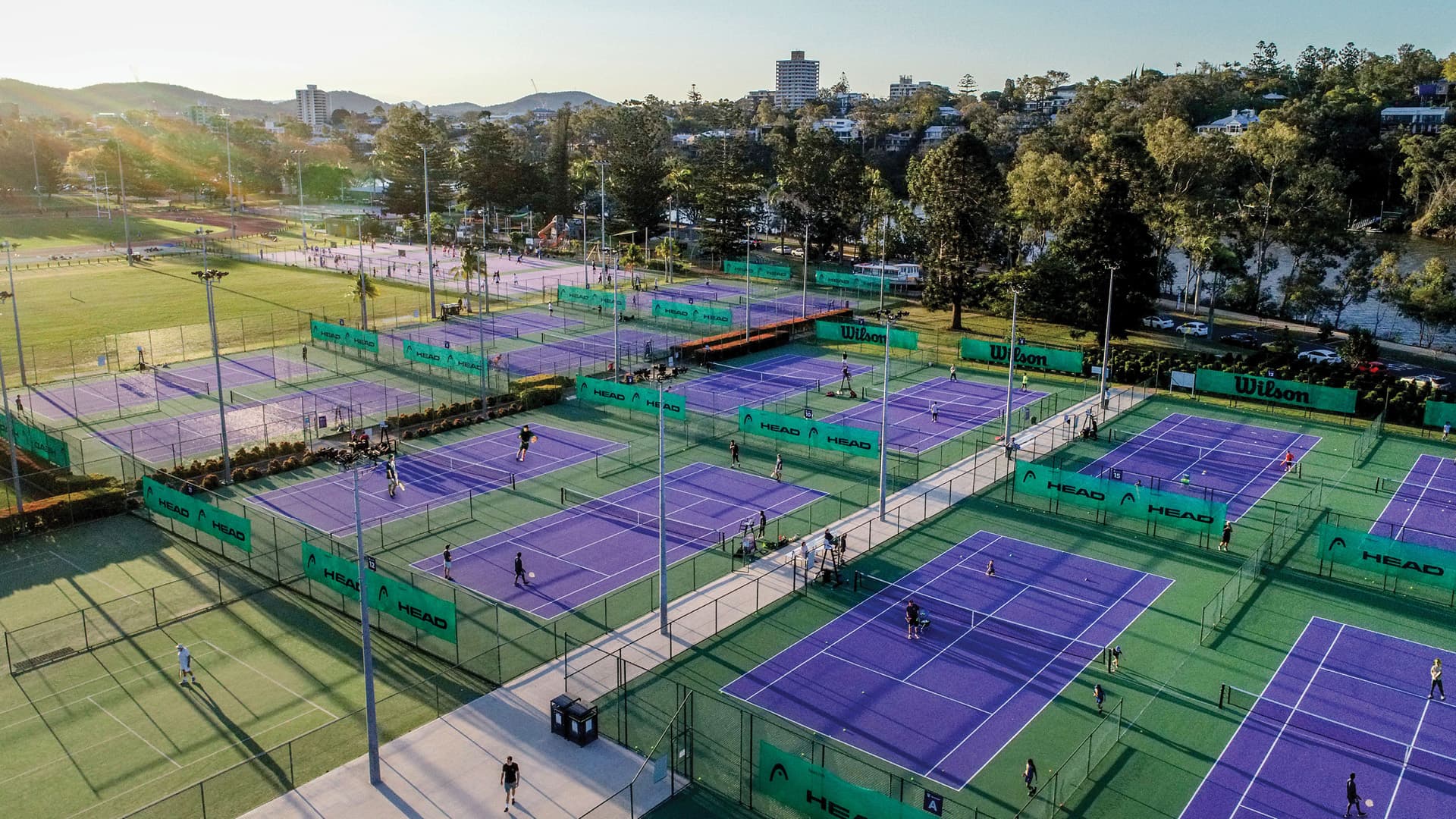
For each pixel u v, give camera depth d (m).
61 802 31.56
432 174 197.62
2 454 66.06
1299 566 51.34
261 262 152.88
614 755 34.25
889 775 31.34
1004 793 32.34
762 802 31.81
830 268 154.62
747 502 59.78
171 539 53.00
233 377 86.75
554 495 60.72
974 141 108.38
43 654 40.88
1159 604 46.94
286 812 31.08
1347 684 39.97
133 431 70.69
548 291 131.88
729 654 41.62
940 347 104.69
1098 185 99.19
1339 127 176.00
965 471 65.69
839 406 81.38
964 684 39.50
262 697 37.97
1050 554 52.72
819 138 158.62
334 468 65.06
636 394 72.31
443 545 52.75
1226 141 122.50
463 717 36.56
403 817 30.86
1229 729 36.66
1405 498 61.16
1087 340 104.12
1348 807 31.05
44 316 110.00
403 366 91.88
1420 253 142.25
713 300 128.00
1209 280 143.50
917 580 49.25
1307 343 103.81
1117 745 35.50
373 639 42.66
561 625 43.81
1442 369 96.69
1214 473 65.75
